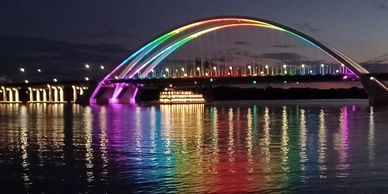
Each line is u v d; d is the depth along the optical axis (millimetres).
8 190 24562
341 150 36688
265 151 36375
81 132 55281
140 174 27562
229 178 26141
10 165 31109
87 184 25438
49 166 30656
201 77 160750
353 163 30484
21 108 151000
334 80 143125
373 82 135625
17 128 62188
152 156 34312
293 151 36250
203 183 25094
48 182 26047
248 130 55750
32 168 30000
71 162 32156
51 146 41125
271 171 27938
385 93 136125
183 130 56781
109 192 23891
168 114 99562
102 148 39406
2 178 27078
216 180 25703
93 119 82688
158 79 165250
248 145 40344
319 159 32188
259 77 153000
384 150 36531
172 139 46031
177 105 172375
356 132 52156
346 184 24562
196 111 115125
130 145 41312
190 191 23719
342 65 139125
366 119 75250
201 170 28453
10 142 44531
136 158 33469
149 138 47312
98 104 180250
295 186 24281
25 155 35562
